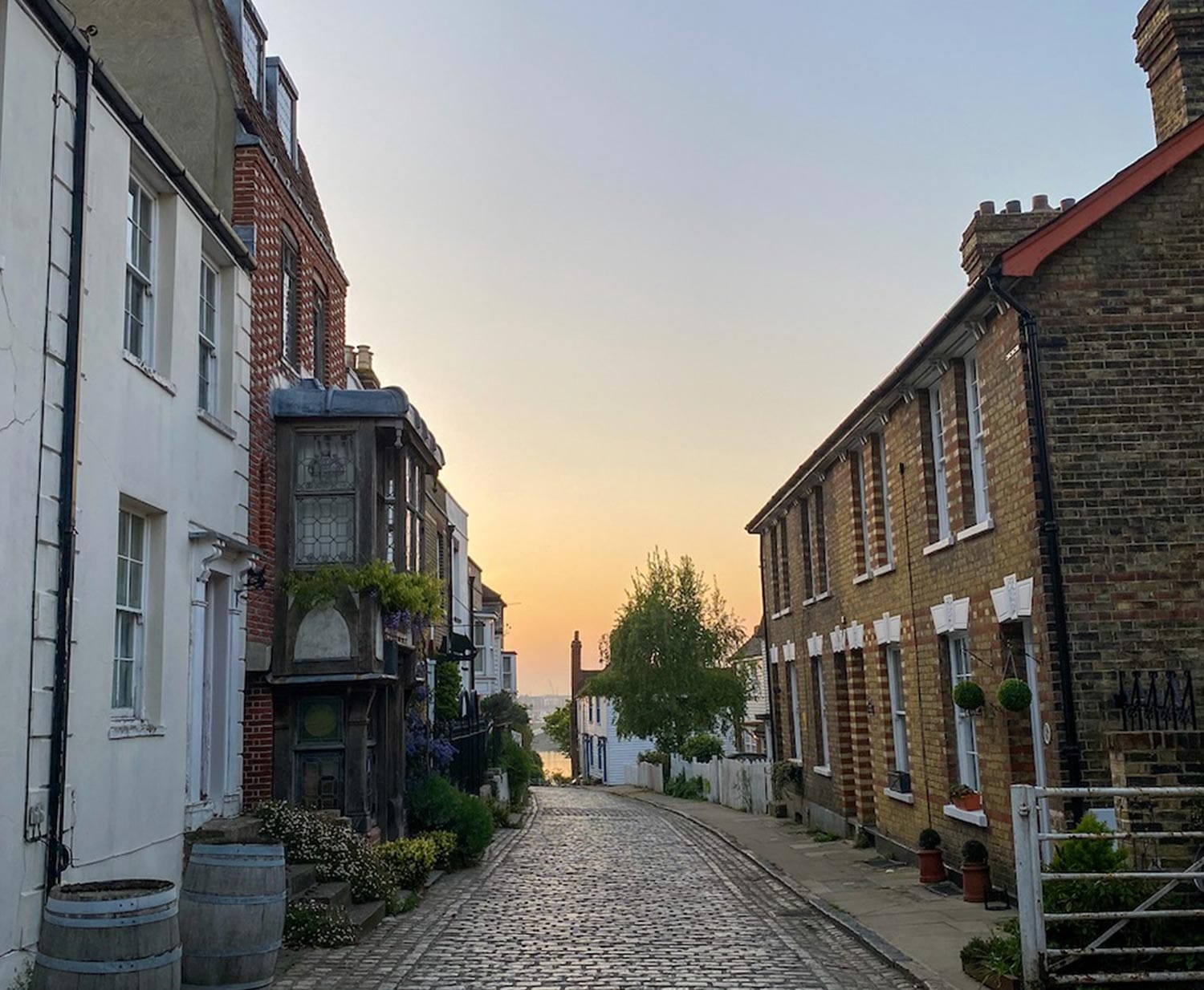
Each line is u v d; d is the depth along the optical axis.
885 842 19.28
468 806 19.00
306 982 9.93
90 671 9.45
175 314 11.71
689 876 18.09
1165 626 11.91
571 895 15.85
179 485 11.80
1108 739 10.96
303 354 17.62
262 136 16.70
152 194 11.59
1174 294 12.51
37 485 8.62
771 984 9.95
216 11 15.88
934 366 15.52
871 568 19.44
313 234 18.31
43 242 8.79
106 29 14.98
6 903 8.00
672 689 48.78
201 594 12.56
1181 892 9.35
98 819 9.55
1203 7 13.77
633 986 9.85
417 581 16.95
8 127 8.30
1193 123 12.49
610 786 56.91
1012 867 13.24
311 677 15.02
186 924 8.95
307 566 15.64
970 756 15.45
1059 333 12.46
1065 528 12.11
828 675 23.22
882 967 10.68
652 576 50.19
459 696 30.73
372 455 15.84
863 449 19.94
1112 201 12.45
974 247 14.81
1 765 7.99
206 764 13.04
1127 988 8.66
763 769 30.75
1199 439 12.25
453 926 13.00
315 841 13.27
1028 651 13.05
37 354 8.67
